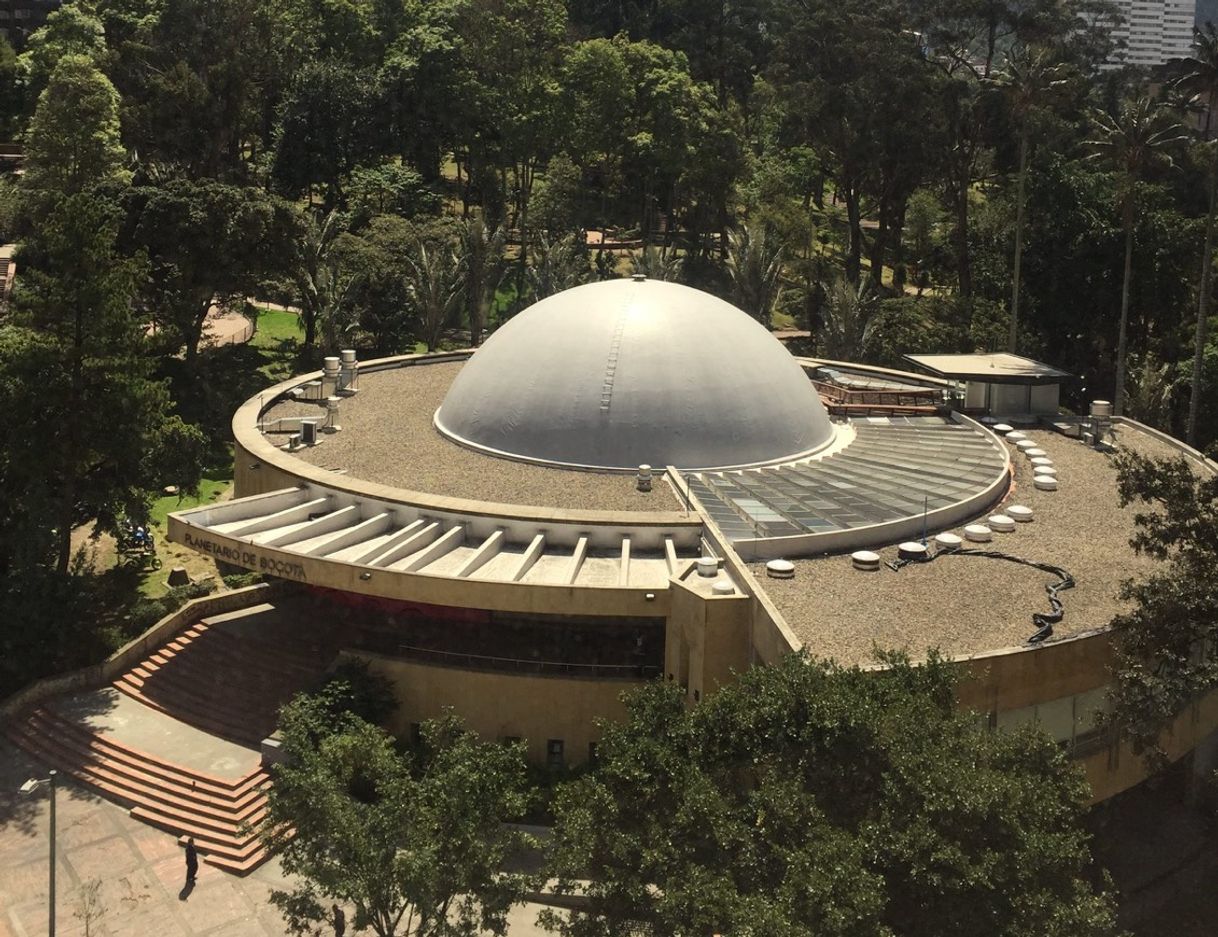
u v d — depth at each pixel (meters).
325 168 108.81
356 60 125.06
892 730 24.22
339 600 43.28
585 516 42.19
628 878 24.59
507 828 28.81
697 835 24.52
